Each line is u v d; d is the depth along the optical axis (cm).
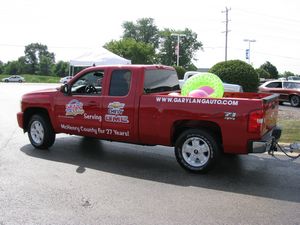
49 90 838
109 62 2105
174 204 523
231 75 2014
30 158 765
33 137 859
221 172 688
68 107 788
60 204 515
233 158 795
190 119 659
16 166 702
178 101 666
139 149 868
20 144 902
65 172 670
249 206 520
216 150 653
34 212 487
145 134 704
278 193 576
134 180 631
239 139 623
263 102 609
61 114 801
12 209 496
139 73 709
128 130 717
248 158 797
